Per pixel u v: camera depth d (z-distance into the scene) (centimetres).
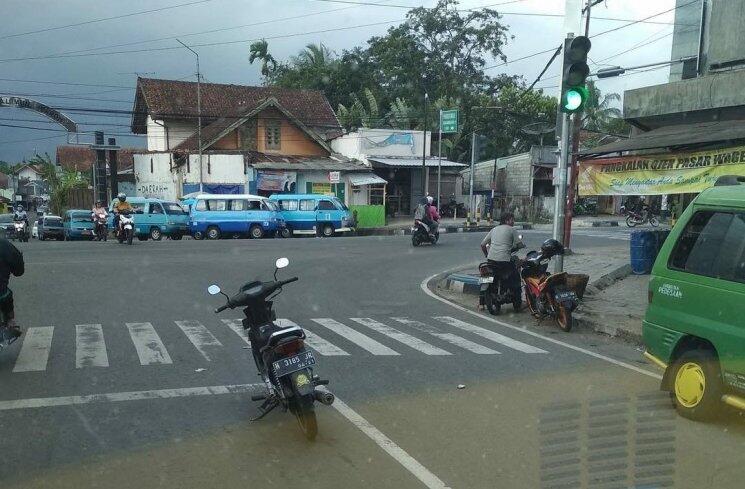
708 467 447
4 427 529
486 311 1142
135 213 2825
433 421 550
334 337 893
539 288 1005
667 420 555
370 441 504
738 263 540
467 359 779
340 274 1548
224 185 3559
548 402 605
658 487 411
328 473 444
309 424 497
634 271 1510
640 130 1570
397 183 4019
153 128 4188
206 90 4262
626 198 4650
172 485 424
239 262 1712
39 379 665
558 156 1144
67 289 1244
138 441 502
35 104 3172
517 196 4253
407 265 1744
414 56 4647
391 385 660
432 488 418
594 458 464
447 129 3625
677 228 618
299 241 2441
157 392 628
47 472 443
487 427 534
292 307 1127
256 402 602
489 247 1113
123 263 1644
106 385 648
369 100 4381
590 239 2567
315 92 4575
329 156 3962
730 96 1305
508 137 4716
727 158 1011
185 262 1689
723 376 532
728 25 1387
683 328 575
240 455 476
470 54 4778
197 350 796
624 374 718
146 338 858
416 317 1066
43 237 3300
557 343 889
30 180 8262
